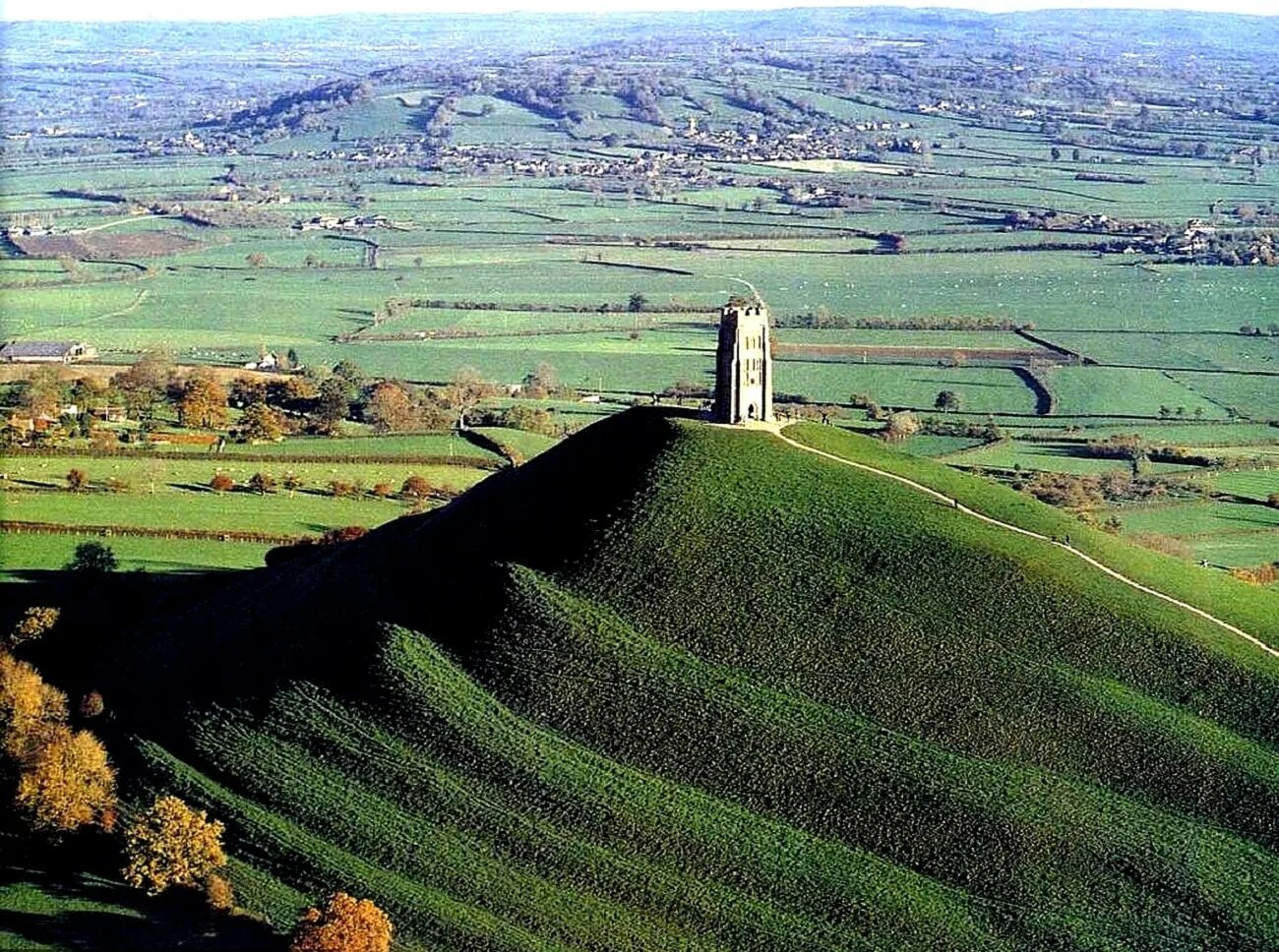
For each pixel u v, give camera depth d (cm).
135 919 15762
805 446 19912
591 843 16062
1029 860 15450
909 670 17100
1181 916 14925
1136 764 16212
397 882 15838
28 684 18388
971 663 17100
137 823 16288
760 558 18150
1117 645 17288
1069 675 16988
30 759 17238
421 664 17862
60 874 16525
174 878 15925
